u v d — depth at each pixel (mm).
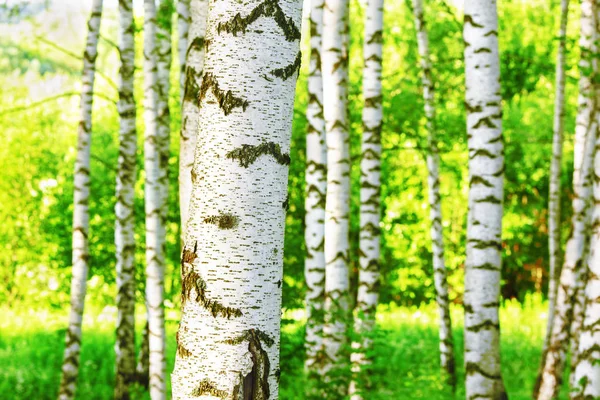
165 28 12234
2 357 16016
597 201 6176
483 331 6391
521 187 23266
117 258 13484
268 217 2992
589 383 6047
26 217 22344
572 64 14180
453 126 17219
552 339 11742
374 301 9930
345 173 9648
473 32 6461
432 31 17703
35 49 13859
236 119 2977
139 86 19203
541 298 25359
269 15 3000
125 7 12609
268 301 2994
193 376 2967
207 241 2971
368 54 10031
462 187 22766
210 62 3020
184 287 3035
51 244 21547
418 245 23312
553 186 13164
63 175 20922
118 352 13508
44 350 16609
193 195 3051
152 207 9711
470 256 6457
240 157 2963
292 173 18000
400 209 22953
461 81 17812
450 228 24000
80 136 11281
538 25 18672
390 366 12281
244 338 2951
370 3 10031
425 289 24703
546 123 19094
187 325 2996
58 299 20969
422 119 17859
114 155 19469
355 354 9289
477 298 6406
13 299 24016
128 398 13352
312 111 10234
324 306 9602
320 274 10070
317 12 10234
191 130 5727
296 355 9430
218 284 2953
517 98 18938
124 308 13555
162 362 9492
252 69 2980
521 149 19812
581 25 11961
